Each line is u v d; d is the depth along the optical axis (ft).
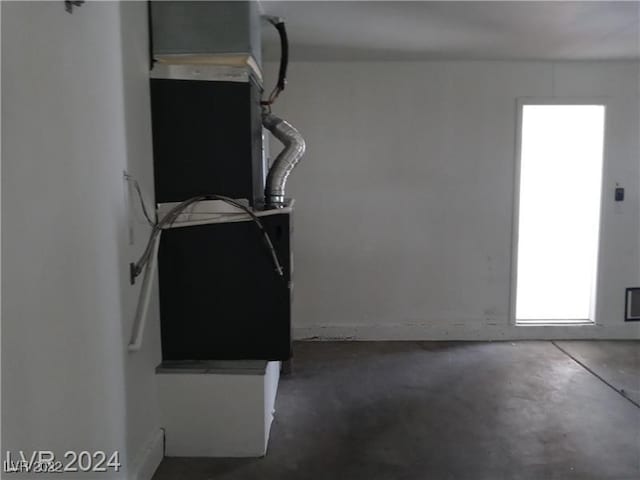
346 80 13.52
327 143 13.67
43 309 4.58
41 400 4.55
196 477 7.46
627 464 7.86
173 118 7.78
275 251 8.04
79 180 5.29
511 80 13.52
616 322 14.25
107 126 6.04
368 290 14.03
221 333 8.17
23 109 4.27
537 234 14.94
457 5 8.95
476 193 13.80
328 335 14.10
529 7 9.02
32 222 4.41
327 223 13.88
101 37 5.87
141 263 7.04
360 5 8.93
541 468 7.75
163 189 7.86
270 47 11.92
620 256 14.11
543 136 14.57
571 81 13.56
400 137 13.66
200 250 8.03
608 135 13.75
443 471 7.68
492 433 8.86
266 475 7.54
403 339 14.12
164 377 7.89
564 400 10.23
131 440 6.78
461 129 13.64
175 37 7.63
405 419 9.42
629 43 11.56
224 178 7.93
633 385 10.98
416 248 13.96
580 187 14.65
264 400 7.97
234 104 7.85
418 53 12.51
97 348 5.72
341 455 8.14
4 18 4.00
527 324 14.17
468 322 14.12
